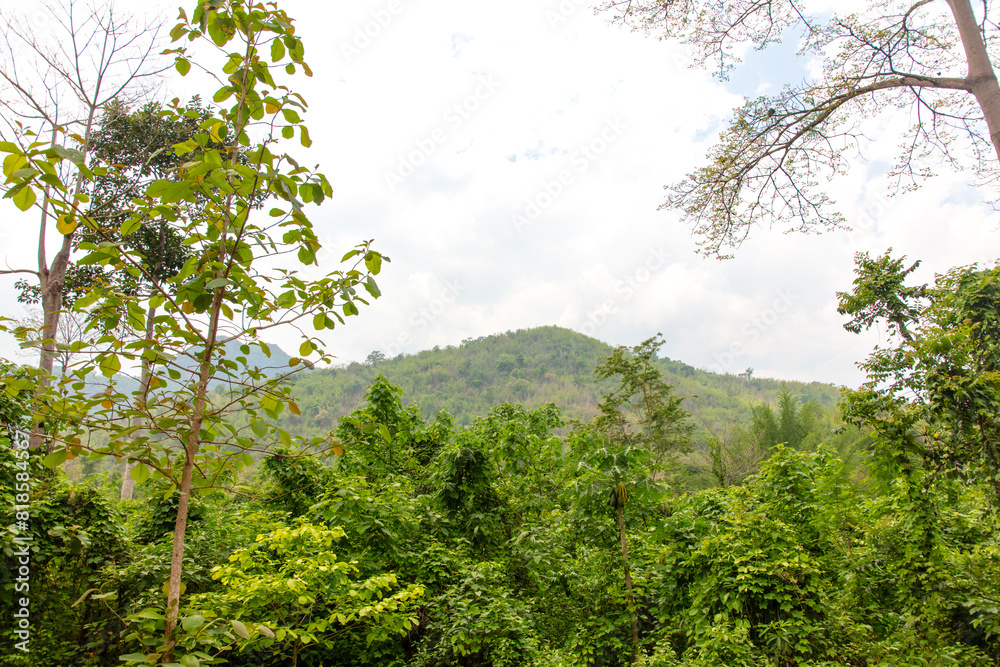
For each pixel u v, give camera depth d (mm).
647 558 8188
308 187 2748
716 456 24188
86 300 2387
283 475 9242
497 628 6324
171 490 2686
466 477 9508
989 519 7098
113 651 6324
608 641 6883
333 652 7027
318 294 2807
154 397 2529
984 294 7965
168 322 2441
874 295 10719
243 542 7902
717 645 5547
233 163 2664
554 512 9430
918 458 6543
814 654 5691
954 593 5922
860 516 7695
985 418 6121
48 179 2186
